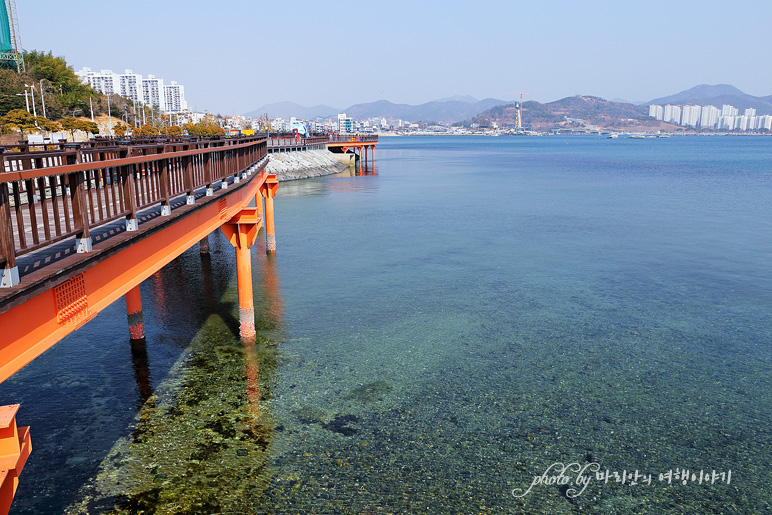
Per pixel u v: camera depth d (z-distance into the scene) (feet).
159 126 453.17
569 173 301.43
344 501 30.45
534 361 50.11
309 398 42.32
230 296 68.74
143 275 30.01
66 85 413.39
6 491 16.25
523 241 106.93
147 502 29.96
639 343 54.80
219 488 31.27
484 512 29.99
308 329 57.67
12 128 241.76
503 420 39.50
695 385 45.68
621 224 127.44
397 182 240.94
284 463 33.76
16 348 18.04
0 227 17.15
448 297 69.67
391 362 49.42
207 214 44.42
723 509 30.83
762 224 126.31
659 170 323.98
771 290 73.15
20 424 37.86
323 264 86.99
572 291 72.74
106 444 35.50
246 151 66.64
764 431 38.73
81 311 22.81
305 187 216.33
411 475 32.91
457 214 143.13
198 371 46.93
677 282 77.15
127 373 46.37
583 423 39.32
